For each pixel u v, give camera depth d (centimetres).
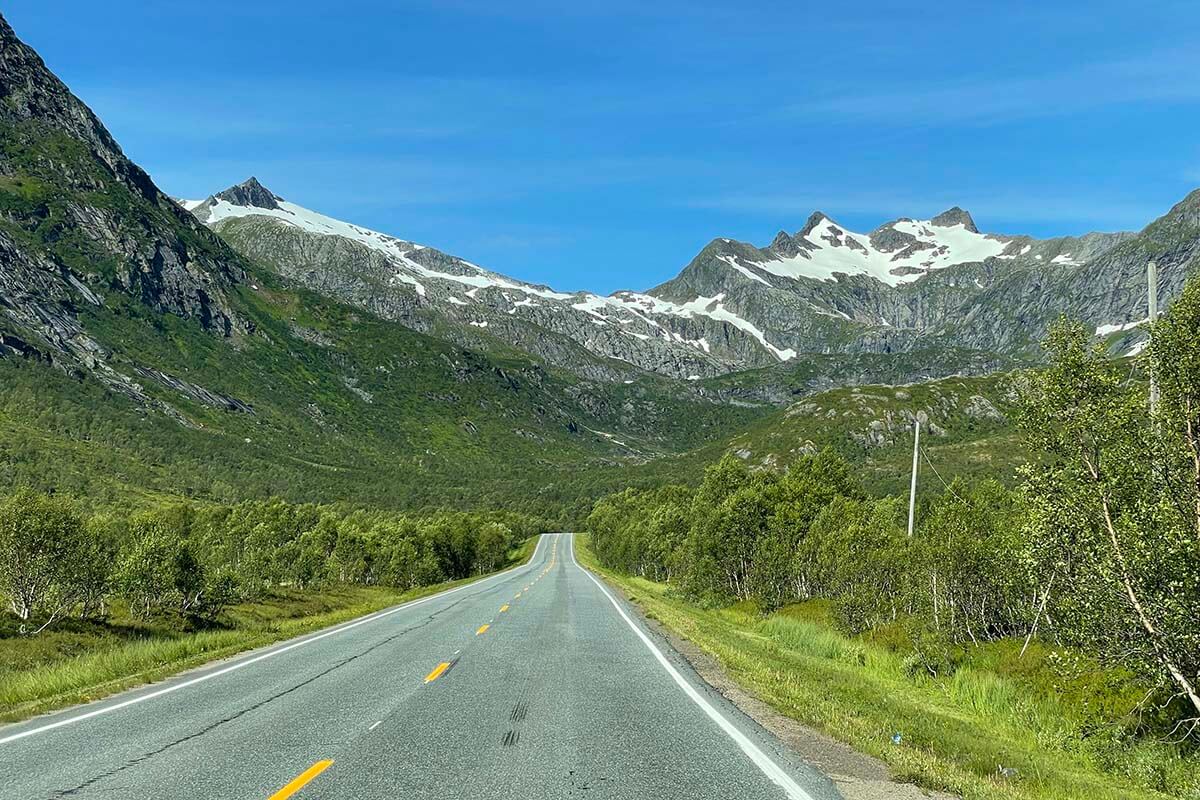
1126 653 1198
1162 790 1086
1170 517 1167
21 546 2403
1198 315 1195
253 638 2139
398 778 762
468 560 9731
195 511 10000
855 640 2559
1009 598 1998
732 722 1039
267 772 786
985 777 866
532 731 980
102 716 1091
